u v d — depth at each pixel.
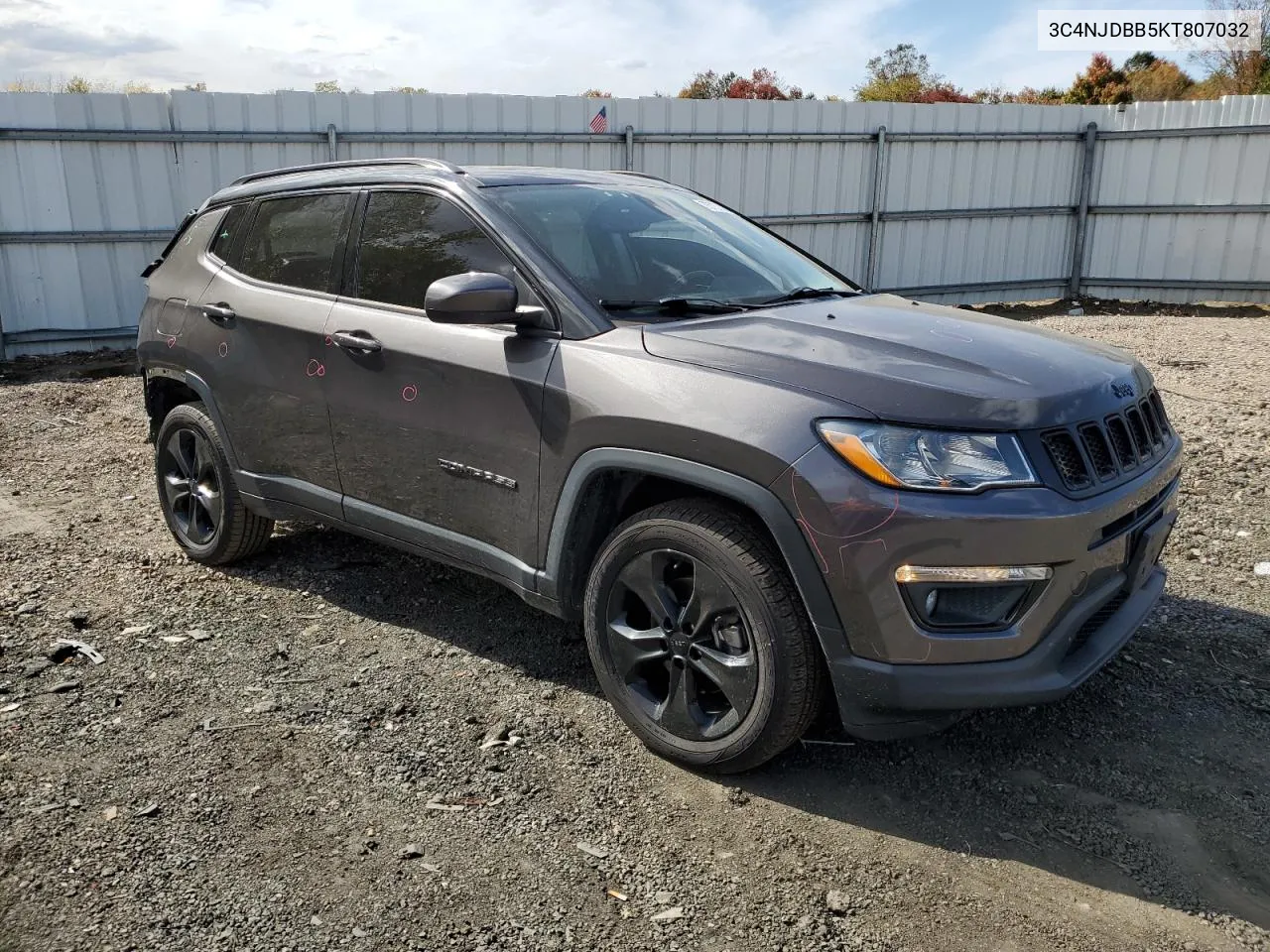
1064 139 14.37
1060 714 3.36
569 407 3.07
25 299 10.70
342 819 2.75
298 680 3.53
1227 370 9.24
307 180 4.24
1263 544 4.83
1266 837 2.73
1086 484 2.73
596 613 3.17
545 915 2.40
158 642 3.83
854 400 2.68
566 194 3.78
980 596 2.63
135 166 10.83
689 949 2.31
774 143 13.17
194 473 4.64
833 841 2.71
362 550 4.83
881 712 2.70
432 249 3.63
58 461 6.64
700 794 2.91
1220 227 13.76
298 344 3.93
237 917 2.37
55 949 2.25
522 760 3.06
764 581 2.75
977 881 2.56
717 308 3.37
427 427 3.50
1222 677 3.60
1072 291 15.05
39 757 3.02
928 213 14.02
